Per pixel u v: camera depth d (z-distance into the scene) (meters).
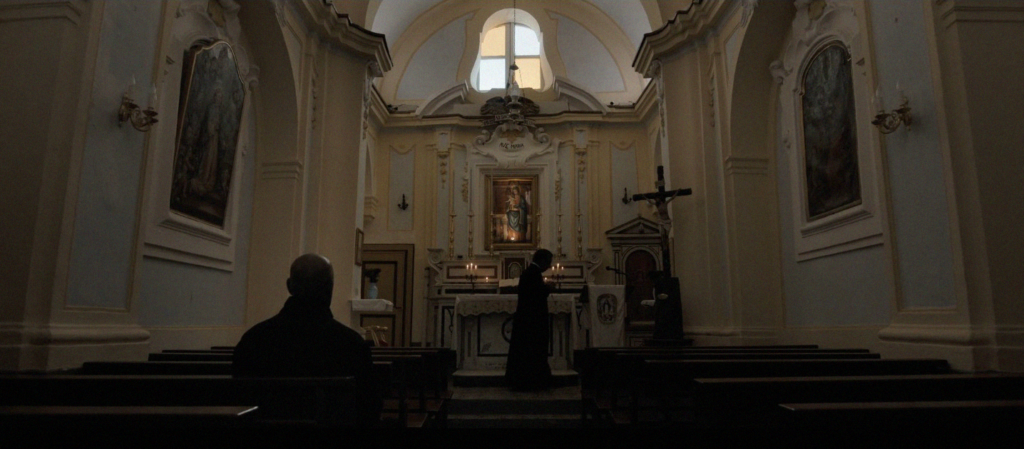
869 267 5.15
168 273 5.12
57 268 3.16
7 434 1.40
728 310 7.12
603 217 12.13
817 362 3.12
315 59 7.62
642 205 12.10
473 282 11.28
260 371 2.26
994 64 3.51
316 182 7.47
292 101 7.00
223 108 5.81
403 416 3.34
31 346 3.01
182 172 5.16
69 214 3.24
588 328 7.44
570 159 12.40
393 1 11.37
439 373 4.75
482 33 13.15
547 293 6.24
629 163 12.36
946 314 3.54
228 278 6.36
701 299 7.50
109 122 3.58
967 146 3.46
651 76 8.87
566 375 6.64
